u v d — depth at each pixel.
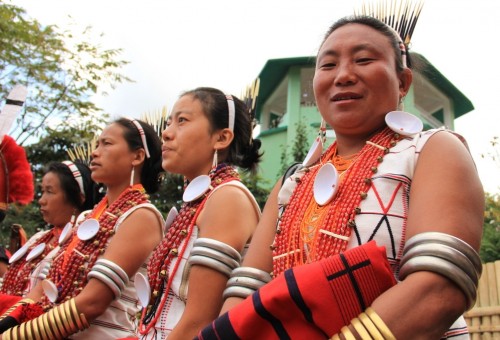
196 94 2.58
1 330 2.45
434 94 14.33
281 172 12.44
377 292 1.16
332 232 1.41
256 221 2.28
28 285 3.61
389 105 1.63
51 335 2.36
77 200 3.90
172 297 2.18
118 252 2.57
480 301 3.79
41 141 9.83
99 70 11.38
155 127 3.61
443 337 1.38
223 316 1.20
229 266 2.02
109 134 3.09
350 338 1.07
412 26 2.06
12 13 10.20
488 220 6.81
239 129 2.66
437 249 1.12
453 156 1.32
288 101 14.89
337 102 1.64
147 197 2.88
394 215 1.37
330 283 1.14
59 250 3.11
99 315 2.44
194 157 2.49
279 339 1.15
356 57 1.64
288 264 1.49
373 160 1.50
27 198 3.95
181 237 2.25
